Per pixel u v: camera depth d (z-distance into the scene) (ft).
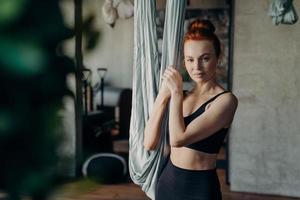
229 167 16.52
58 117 1.10
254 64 15.05
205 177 5.58
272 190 15.34
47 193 1.07
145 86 5.98
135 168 6.15
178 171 5.66
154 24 5.86
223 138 5.68
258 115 15.19
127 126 25.09
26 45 1.02
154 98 5.91
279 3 14.26
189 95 5.78
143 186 6.19
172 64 5.65
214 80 5.70
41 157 1.06
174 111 5.32
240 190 15.69
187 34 5.55
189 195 5.58
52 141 1.08
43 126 1.06
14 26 1.02
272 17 14.60
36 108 1.05
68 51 1.11
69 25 1.11
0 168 1.03
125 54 26.81
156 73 5.93
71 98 1.13
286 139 15.02
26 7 1.03
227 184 16.72
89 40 1.20
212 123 5.37
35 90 1.05
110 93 25.16
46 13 1.06
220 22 24.40
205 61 5.46
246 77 15.15
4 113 1.02
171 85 5.36
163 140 5.95
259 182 15.44
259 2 14.78
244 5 14.94
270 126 15.12
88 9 1.20
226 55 24.39
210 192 5.56
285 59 14.76
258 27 14.88
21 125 1.03
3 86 1.02
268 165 15.29
